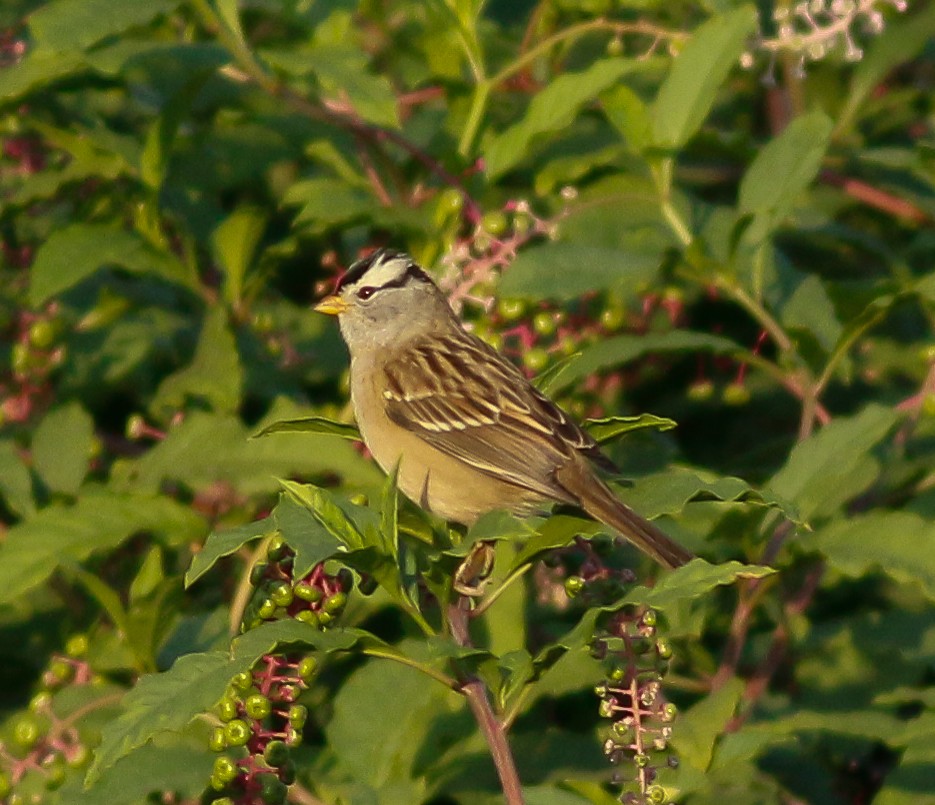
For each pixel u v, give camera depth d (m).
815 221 12.61
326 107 11.41
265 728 8.85
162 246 10.91
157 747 8.75
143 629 9.20
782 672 10.95
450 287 10.30
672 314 11.11
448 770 9.42
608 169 11.48
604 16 11.81
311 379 12.03
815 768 10.59
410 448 10.68
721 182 13.52
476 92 11.24
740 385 11.45
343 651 7.42
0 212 10.80
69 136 10.83
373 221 10.74
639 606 7.75
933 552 9.16
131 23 9.93
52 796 8.93
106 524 9.34
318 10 11.41
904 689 9.40
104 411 11.96
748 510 9.62
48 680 9.30
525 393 10.28
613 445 11.59
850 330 10.35
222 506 10.20
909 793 9.52
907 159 11.70
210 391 10.51
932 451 11.45
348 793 8.86
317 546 7.11
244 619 8.02
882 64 12.70
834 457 9.77
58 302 11.51
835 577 10.95
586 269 10.02
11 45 11.84
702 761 8.80
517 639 9.39
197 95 11.37
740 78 14.09
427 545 8.90
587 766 9.58
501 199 12.05
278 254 10.86
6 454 10.15
